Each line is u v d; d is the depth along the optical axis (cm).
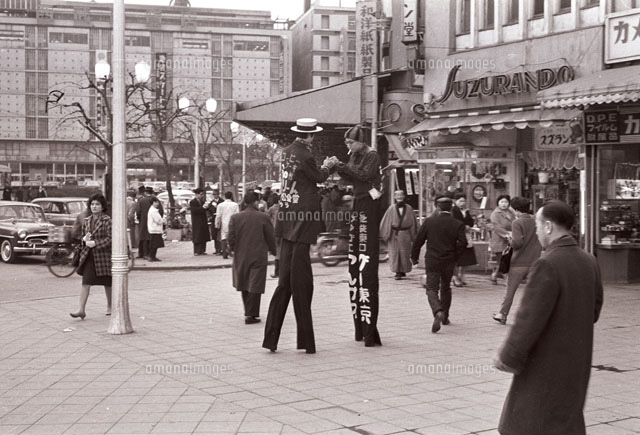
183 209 3619
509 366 423
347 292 1497
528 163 1797
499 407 683
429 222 1084
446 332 1060
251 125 2862
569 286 422
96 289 1623
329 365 859
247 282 1152
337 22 9725
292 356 911
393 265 1669
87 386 774
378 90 2689
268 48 9500
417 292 1471
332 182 2320
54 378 811
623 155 1594
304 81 10056
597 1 1616
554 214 437
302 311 923
